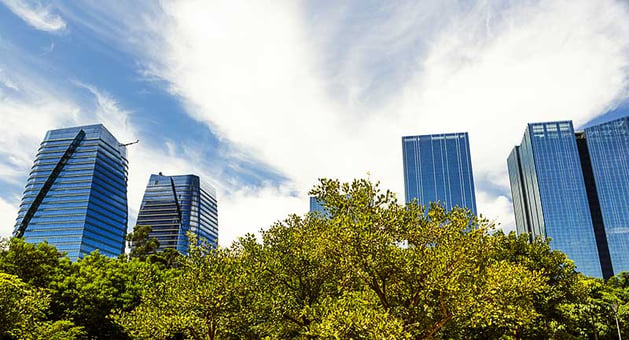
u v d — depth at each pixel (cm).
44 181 16125
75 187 16038
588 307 4272
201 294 2025
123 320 2177
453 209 1736
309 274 2312
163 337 2080
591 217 19825
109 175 17138
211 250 2247
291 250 2281
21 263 3609
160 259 6097
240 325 2097
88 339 3544
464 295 1616
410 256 1670
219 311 2070
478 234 1656
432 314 1733
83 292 3519
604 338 4450
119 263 4550
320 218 2305
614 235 19338
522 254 3134
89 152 16650
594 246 19225
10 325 2103
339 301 1706
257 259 2378
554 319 3023
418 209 1773
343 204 1733
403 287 1761
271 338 2102
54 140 16875
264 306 2164
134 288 3828
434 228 1703
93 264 4425
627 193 19838
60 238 15188
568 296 3039
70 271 3978
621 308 4425
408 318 1650
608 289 5516
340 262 1703
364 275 1677
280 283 2386
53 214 15612
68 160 16538
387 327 1404
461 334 2150
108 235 16562
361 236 1616
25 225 15500
